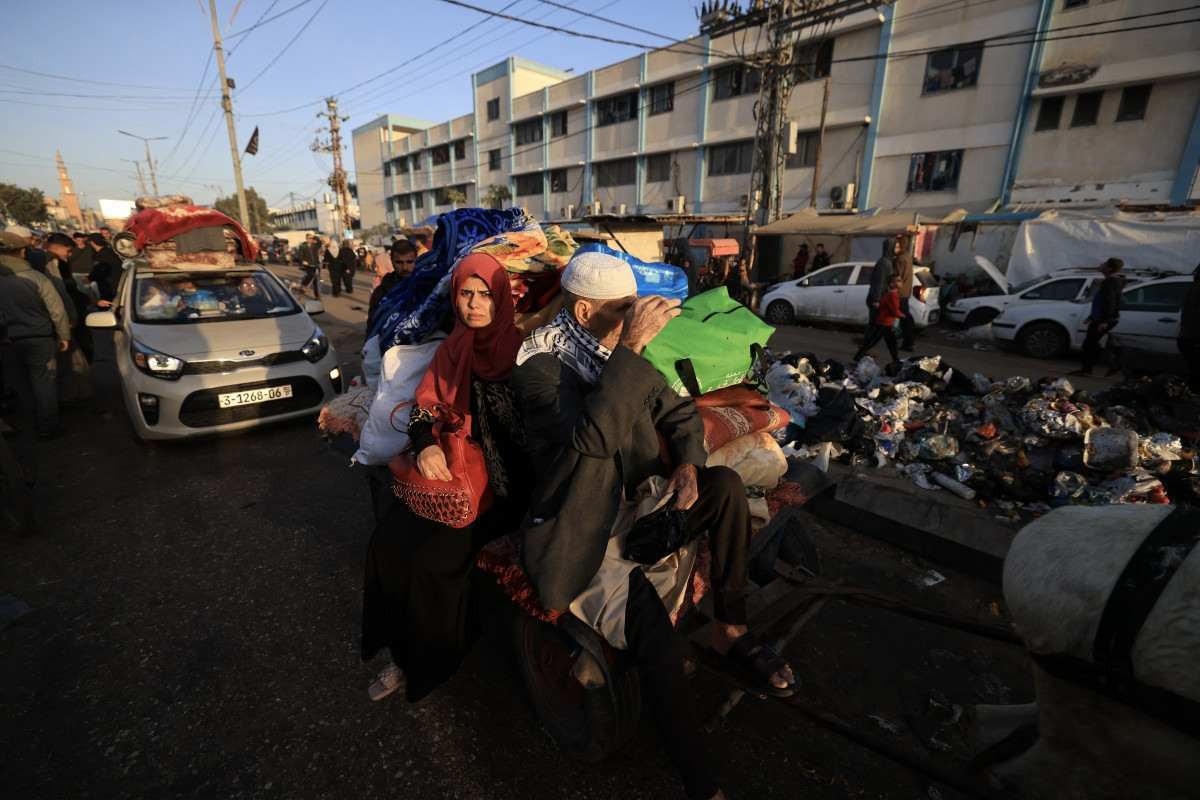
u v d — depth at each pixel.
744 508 1.77
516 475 2.10
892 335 8.23
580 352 1.82
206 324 5.36
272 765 2.13
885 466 4.09
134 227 6.18
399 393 2.62
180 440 5.04
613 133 27.23
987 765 1.77
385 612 2.19
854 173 19.73
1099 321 8.19
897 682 2.53
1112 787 1.51
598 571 1.72
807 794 2.02
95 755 2.16
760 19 16.75
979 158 17.05
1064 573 1.47
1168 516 1.41
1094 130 15.16
